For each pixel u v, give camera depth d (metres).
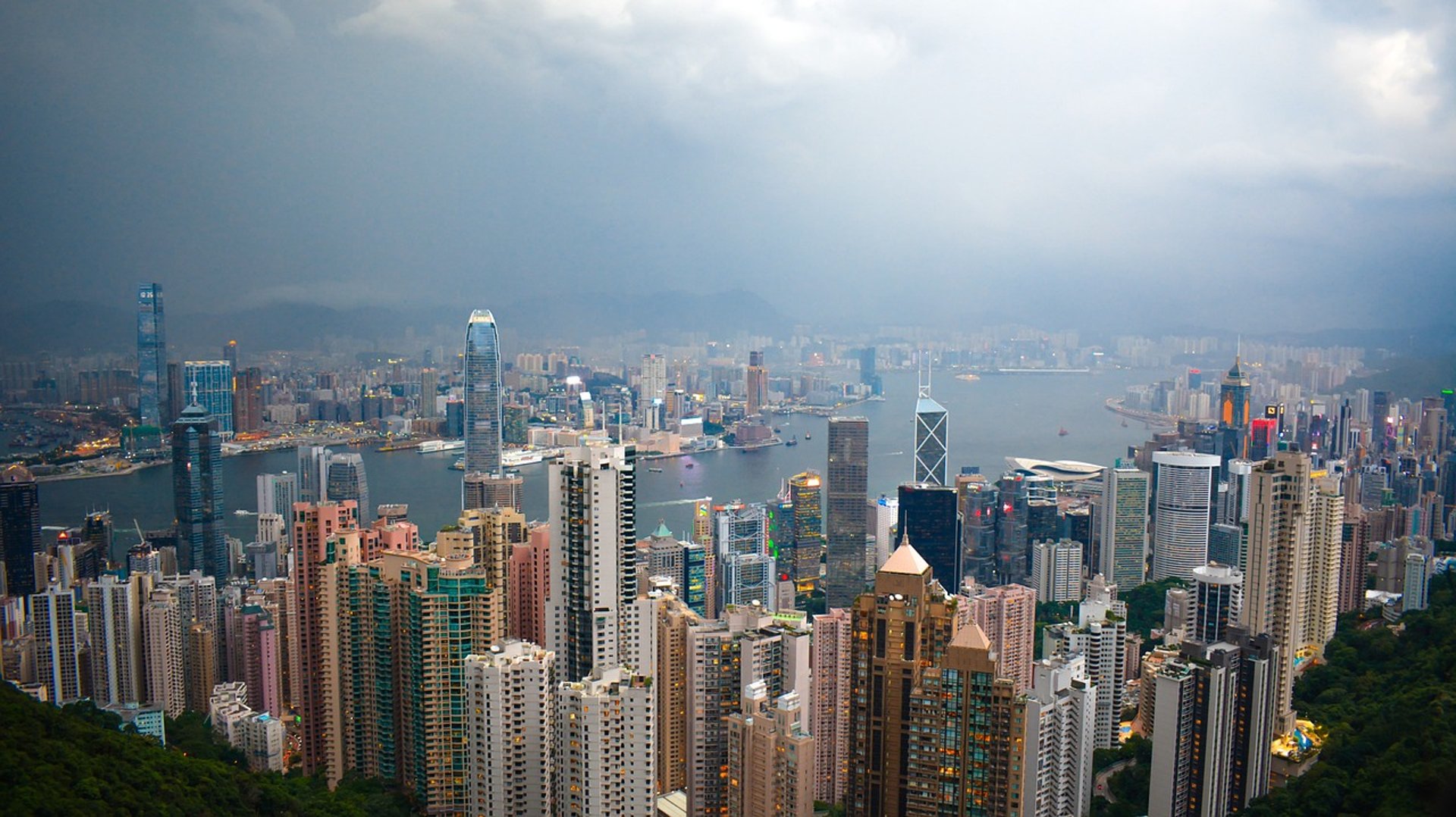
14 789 103.69
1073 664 160.12
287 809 132.75
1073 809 152.88
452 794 152.62
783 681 157.50
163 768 126.19
